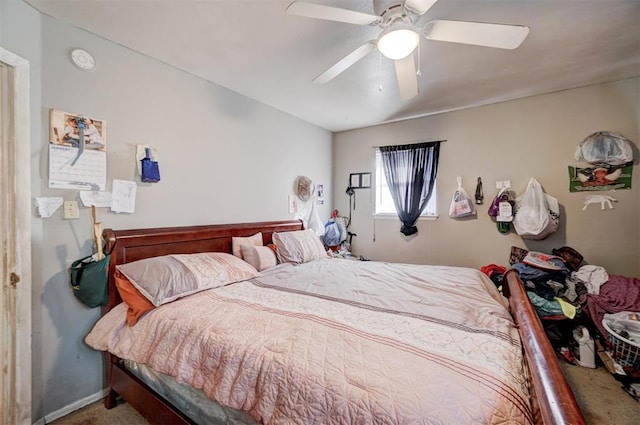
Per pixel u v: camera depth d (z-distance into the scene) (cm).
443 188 324
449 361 92
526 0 148
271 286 186
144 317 150
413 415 74
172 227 213
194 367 122
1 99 141
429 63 213
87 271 161
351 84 250
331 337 111
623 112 241
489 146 297
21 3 146
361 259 375
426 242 336
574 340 220
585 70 225
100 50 178
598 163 247
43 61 155
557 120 265
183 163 224
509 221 279
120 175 187
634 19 162
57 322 160
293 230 324
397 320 127
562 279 236
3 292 140
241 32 175
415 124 342
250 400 101
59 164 161
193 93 231
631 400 175
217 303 153
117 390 164
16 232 142
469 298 158
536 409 77
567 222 261
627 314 196
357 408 80
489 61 211
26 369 145
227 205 260
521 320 115
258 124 291
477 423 71
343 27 171
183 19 163
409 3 123
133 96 194
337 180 408
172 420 130
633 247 237
